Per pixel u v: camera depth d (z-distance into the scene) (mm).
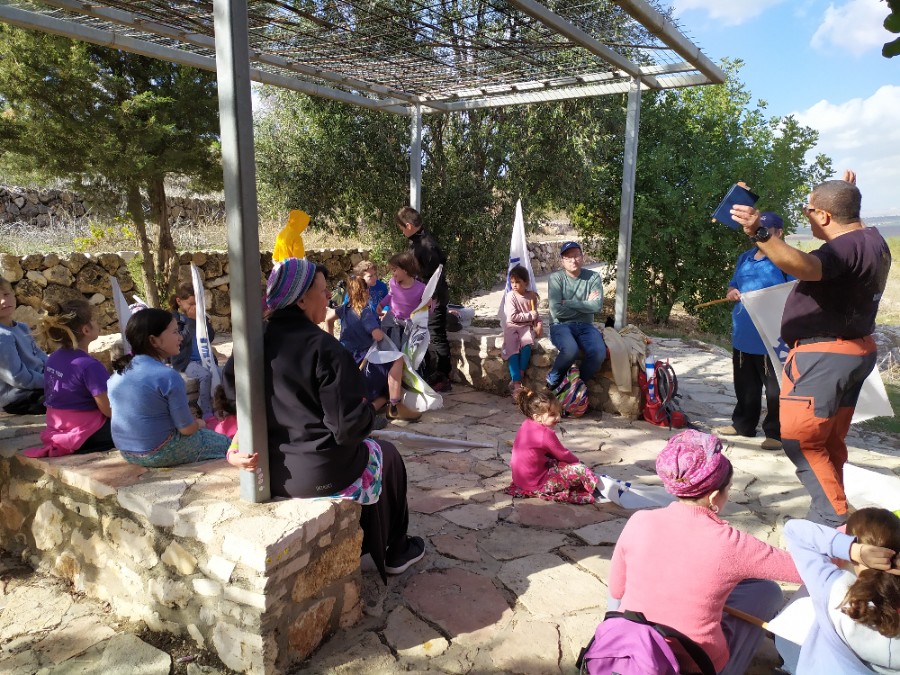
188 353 5168
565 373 6121
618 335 6141
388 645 2771
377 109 7348
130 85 7855
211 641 2668
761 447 5395
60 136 7195
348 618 2895
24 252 9539
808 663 2107
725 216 3109
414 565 3400
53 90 7012
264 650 2486
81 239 10500
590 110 10461
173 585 2746
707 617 2076
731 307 11805
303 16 4438
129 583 2955
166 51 5340
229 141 2457
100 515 3029
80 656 2713
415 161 7629
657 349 9625
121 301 5215
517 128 10711
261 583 2424
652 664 1950
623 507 4102
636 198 11719
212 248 11289
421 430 5652
